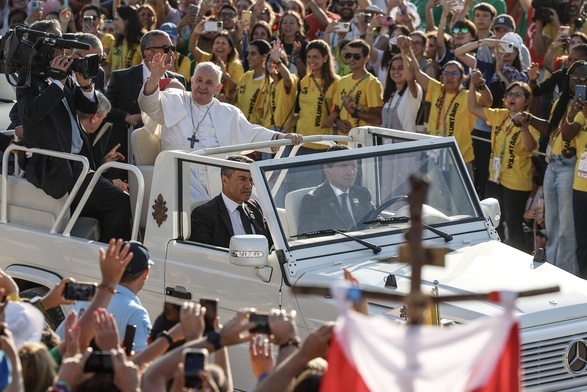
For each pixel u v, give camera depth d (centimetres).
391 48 4622
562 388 2514
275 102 4547
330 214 2814
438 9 5297
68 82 3250
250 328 1717
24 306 1884
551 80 4181
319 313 2569
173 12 5731
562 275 2717
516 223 4088
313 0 5412
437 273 2689
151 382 1648
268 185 2745
